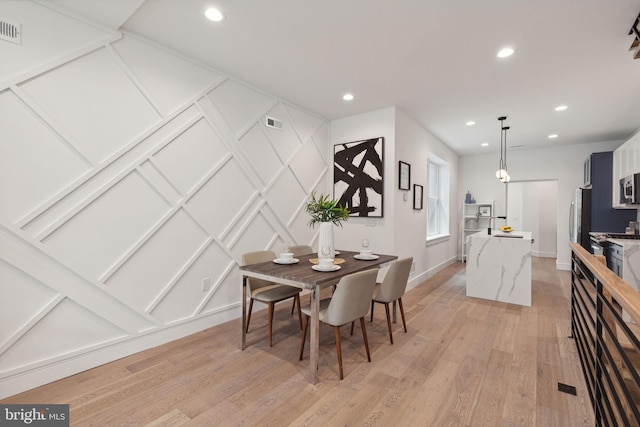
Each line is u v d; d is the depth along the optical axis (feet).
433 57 9.01
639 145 12.17
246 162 10.96
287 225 12.69
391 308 11.94
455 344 8.77
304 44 8.44
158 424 5.48
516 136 17.70
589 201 16.56
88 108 7.23
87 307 7.25
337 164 14.79
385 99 12.34
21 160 6.34
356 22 7.41
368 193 13.66
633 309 2.96
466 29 7.58
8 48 6.16
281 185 12.44
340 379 6.93
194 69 9.34
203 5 6.86
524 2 6.55
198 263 9.55
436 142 18.19
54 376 6.77
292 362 7.69
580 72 9.74
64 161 6.89
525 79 10.33
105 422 5.52
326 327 10.05
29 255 6.46
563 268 19.60
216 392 6.43
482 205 22.62
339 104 12.98
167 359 7.80
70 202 6.99
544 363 7.67
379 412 5.85
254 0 6.68
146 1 6.75
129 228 7.97
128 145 7.88
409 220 14.66
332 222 9.49
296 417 5.70
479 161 22.93
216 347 8.49
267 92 11.71
